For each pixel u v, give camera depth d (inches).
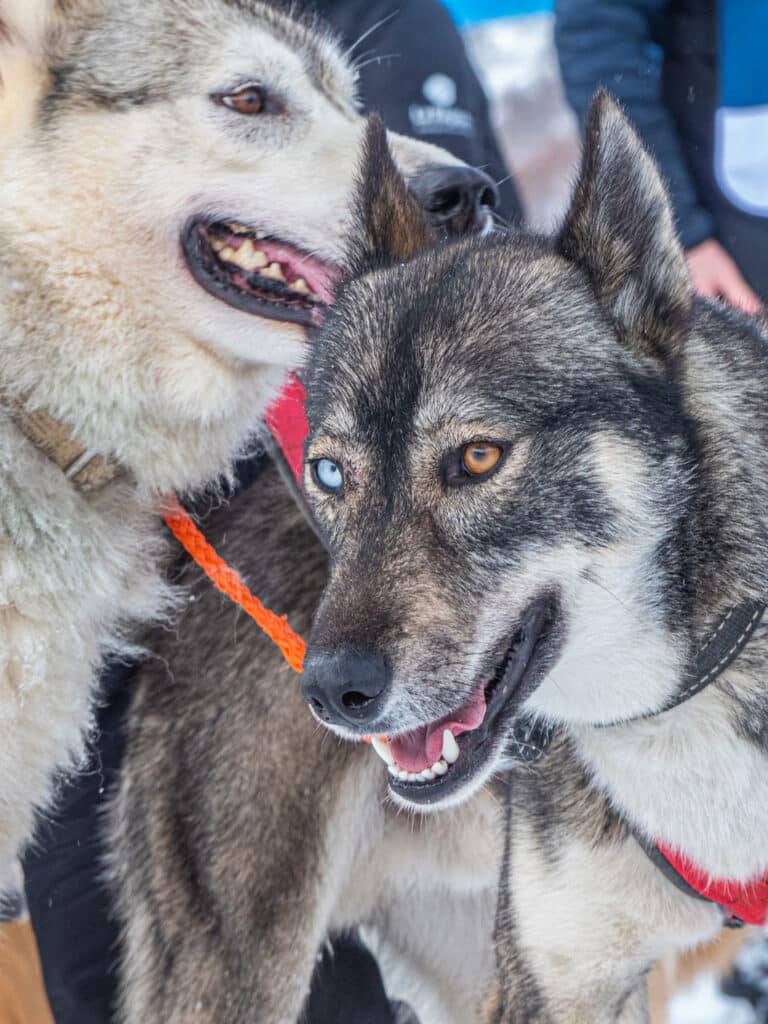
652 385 86.5
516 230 101.1
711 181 160.1
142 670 116.0
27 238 105.5
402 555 82.0
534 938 98.0
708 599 86.7
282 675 111.7
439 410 83.1
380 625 80.4
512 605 83.4
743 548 86.6
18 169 106.9
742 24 154.6
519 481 82.8
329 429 86.9
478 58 387.5
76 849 115.7
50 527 101.0
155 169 109.5
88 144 108.0
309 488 90.0
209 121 111.7
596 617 85.7
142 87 109.8
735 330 93.3
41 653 101.0
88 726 108.3
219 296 110.4
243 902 111.0
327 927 120.3
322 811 113.0
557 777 97.6
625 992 100.0
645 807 91.3
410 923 128.6
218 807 111.8
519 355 84.5
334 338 91.7
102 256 106.8
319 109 117.0
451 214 115.1
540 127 366.3
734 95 156.8
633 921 95.7
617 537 84.7
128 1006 113.3
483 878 121.3
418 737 85.1
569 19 160.9
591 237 88.7
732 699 87.4
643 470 85.0
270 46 115.2
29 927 120.3
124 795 115.6
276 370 114.9
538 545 83.3
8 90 107.9
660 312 87.8
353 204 102.3
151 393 107.3
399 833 121.0
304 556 114.8
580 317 87.0
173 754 113.8
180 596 114.3
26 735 103.0
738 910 93.2
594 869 95.0
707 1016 143.2
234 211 113.1
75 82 108.5
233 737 112.3
